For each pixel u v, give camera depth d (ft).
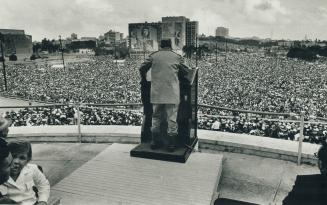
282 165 17.34
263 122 66.18
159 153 15.97
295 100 137.49
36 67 311.68
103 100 137.28
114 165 15.51
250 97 144.97
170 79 15.62
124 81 207.82
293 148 18.01
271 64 404.57
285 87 187.73
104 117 75.77
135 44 470.80
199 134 20.66
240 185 15.16
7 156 9.37
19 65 345.10
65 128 22.41
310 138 52.60
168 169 14.96
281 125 64.34
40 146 20.94
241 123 64.80
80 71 280.92
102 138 21.38
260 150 18.54
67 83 200.95
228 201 7.53
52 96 151.33
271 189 14.80
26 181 9.98
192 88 17.15
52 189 13.43
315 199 7.12
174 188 13.21
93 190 13.29
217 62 417.08
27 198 10.05
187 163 15.62
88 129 21.99
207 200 12.30
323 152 7.45
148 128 17.78
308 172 16.43
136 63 367.45
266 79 230.27
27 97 151.02
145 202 12.29
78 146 20.85
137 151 16.35
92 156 19.11
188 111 16.78
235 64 391.24
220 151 19.57
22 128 22.61
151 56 16.19
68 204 12.31
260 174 16.30
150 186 13.43
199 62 405.39
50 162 18.25
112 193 13.01
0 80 217.56
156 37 461.37
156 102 15.89
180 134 17.01
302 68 348.18
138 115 77.25
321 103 130.72
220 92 160.35
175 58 15.83
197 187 13.25
